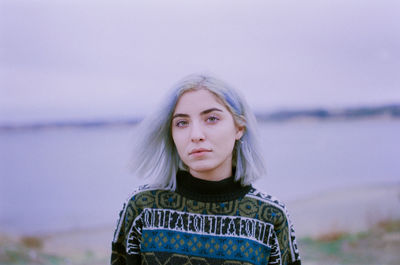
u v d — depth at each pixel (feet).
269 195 6.57
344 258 25.85
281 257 6.49
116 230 6.86
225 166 6.37
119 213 6.84
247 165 6.45
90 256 31.83
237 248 6.16
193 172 6.40
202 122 6.05
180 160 6.60
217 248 6.16
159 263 6.24
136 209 6.57
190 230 6.24
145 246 6.39
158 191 6.54
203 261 6.15
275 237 6.43
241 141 6.52
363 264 24.59
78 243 39.37
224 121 6.09
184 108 6.10
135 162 6.69
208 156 5.99
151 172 6.71
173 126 6.26
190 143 6.03
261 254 6.34
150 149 6.59
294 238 6.74
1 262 26.32
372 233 31.68
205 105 6.04
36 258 28.27
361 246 28.53
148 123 6.49
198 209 6.29
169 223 6.32
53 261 28.43
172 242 6.25
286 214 6.54
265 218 6.35
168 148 6.56
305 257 27.07
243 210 6.31
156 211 6.42
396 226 32.78
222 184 6.32
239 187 6.44
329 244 30.22
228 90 6.21
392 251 26.48
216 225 6.23
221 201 6.30
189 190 6.36
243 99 6.41
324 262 25.32
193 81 6.14
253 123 6.48
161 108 6.35
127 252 6.63
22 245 31.45
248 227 6.26
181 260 6.18
